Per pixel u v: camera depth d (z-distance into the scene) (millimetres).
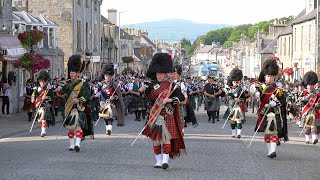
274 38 78562
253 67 90188
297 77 54500
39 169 12219
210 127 24531
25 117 28625
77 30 57156
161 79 12352
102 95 19656
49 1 54812
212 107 27672
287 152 15820
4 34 31891
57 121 26641
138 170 12203
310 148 16938
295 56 55938
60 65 51625
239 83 19984
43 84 19500
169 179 11234
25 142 17656
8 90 29062
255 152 15625
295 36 56219
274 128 14227
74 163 13086
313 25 48656
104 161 13422
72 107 15000
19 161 13391
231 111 19750
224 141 18406
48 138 18859
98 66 64812
